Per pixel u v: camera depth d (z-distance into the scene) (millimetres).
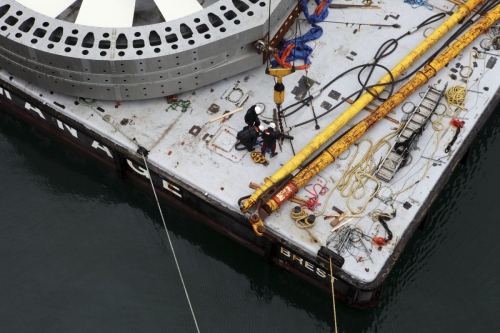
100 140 25750
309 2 29812
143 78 25312
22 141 28938
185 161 25188
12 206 27000
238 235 25516
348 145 25141
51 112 26484
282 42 28438
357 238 23328
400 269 25578
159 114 26344
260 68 27703
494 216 26750
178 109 26469
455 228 26469
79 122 26234
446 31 28359
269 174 24938
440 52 28359
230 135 25828
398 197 24266
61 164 28328
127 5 25875
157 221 26906
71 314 24516
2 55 26156
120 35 25484
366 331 24469
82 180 27906
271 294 25359
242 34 25312
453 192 27359
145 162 25141
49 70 25391
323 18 29172
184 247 26281
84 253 25906
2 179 27766
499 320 24312
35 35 25109
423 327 24344
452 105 26562
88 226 26625
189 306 24828
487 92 27000
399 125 26094
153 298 24922
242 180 24781
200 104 26641
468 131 25906
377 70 27781
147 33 24953
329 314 24859
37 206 27062
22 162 28344
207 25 25266
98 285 25141
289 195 23859
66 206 27125
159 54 24484
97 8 25688
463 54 28172
